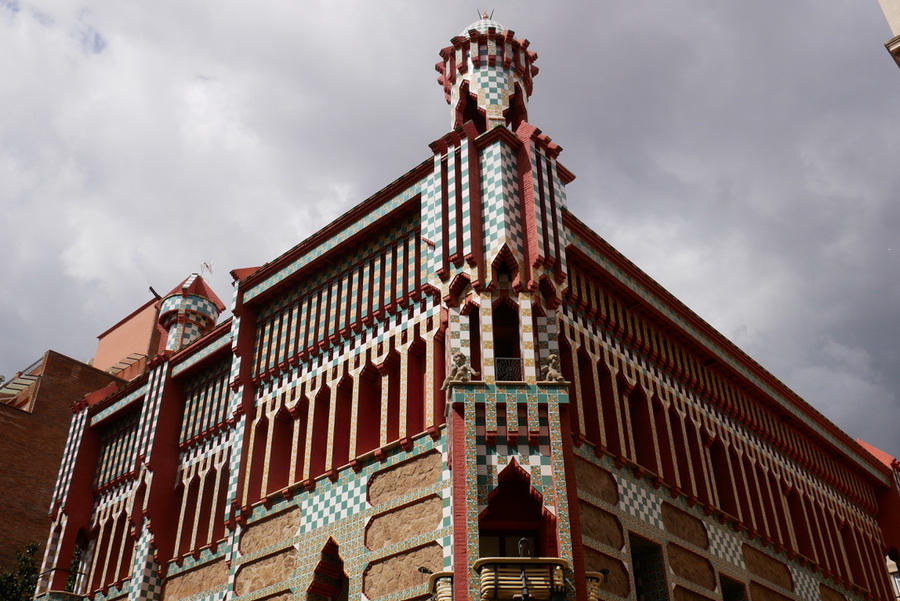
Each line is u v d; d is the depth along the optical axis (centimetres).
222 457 2845
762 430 3083
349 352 2495
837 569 3162
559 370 2041
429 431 2148
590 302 2453
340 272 2653
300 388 2588
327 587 2258
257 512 2500
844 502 3525
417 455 2162
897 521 3747
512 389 1980
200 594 2620
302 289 2761
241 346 2794
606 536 2134
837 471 3559
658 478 2408
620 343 2553
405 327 2355
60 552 3209
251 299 2856
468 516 1817
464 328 2108
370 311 2470
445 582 1830
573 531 1852
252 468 2581
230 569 2462
